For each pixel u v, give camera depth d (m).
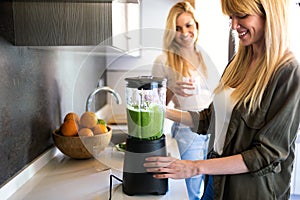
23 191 1.04
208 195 1.32
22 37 1.05
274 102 1.06
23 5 1.04
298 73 1.03
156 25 2.60
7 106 1.01
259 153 1.06
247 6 1.06
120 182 1.11
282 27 1.07
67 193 1.03
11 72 1.04
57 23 1.07
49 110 1.41
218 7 2.69
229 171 1.07
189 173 1.02
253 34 1.12
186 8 1.77
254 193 1.13
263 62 1.11
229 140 1.16
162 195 1.01
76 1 1.05
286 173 1.13
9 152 1.03
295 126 1.06
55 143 1.31
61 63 1.56
